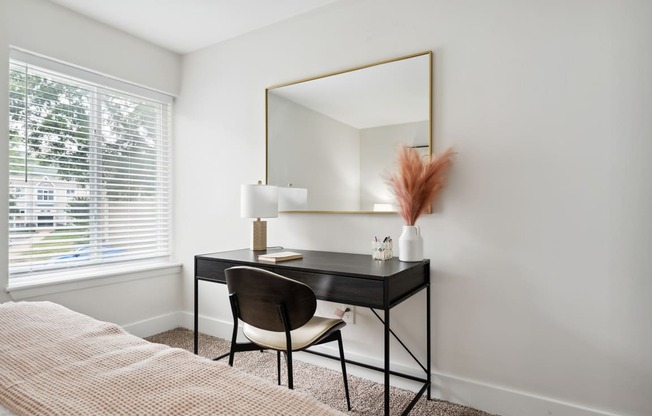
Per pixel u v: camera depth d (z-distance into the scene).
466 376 1.99
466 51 1.97
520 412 1.84
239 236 2.85
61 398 0.81
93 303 2.63
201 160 3.06
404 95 2.14
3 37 2.19
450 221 2.03
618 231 1.64
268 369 2.39
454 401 2.01
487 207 1.93
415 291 1.87
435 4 2.06
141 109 3.03
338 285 1.73
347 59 2.35
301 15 2.54
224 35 2.84
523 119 1.83
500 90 1.89
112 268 2.82
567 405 1.74
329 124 2.40
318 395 2.07
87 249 2.67
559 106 1.76
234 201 2.88
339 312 2.24
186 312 3.17
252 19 2.61
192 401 0.80
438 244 2.06
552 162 1.77
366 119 2.27
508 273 1.88
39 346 1.09
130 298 2.85
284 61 2.62
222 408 0.78
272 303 1.57
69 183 2.56
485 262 1.94
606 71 1.66
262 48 2.72
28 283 2.30
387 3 2.21
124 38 2.80
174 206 3.24
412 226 1.98
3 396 0.83
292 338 1.73
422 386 2.13
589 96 1.69
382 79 2.21
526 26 1.83
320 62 2.46
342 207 2.36
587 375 1.71
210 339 2.90
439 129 2.05
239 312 1.69
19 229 2.29
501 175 1.89
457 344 2.02
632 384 1.62
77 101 2.62
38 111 2.41
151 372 0.93
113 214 2.82
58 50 2.43
